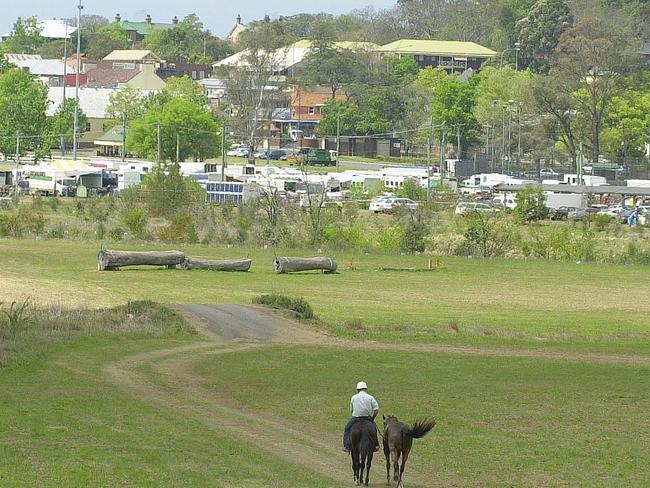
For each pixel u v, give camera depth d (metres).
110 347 52.19
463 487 29.16
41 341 52.19
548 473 30.77
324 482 28.36
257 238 113.81
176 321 60.88
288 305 67.94
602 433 36.03
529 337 61.34
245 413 38.34
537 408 39.97
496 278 91.06
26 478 27.12
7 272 84.69
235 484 27.53
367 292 80.19
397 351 54.62
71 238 112.88
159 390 42.28
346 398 41.25
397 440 27.44
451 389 43.66
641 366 51.88
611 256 107.44
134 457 30.00
